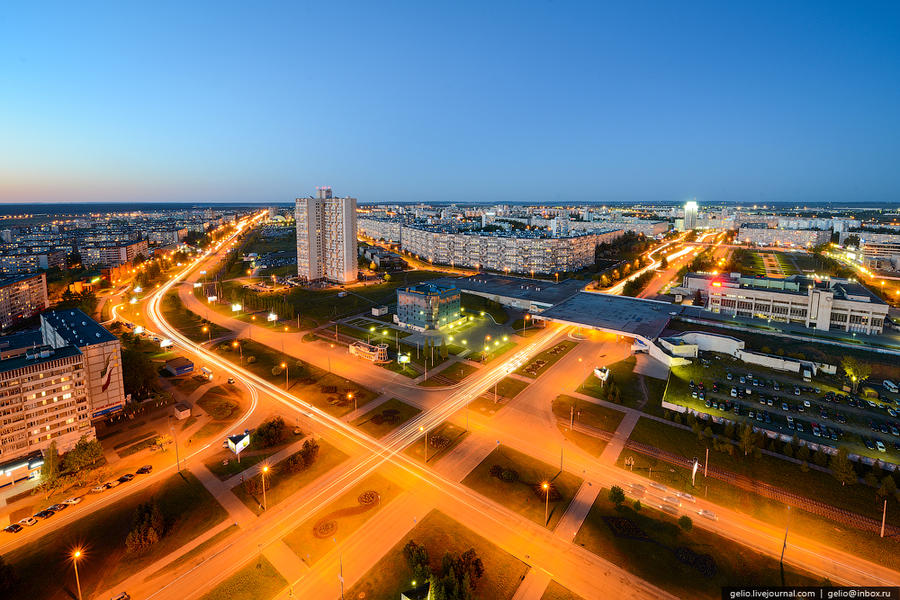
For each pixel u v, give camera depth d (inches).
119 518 3459.6
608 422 4822.8
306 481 3885.3
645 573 2977.4
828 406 4970.5
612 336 7637.8
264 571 2982.3
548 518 3464.6
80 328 5374.0
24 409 4018.2
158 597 2790.4
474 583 2854.3
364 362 6560.0
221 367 6422.2
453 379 5940.0
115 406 4997.5
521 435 4598.9
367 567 3011.8
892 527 3331.7
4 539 3240.7
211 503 3619.6
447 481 3895.2
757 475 3934.5
